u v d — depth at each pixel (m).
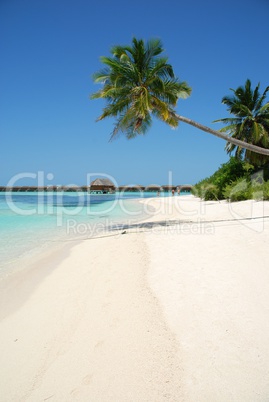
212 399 2.51
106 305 4.48
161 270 5.84
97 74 12.75
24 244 9.84
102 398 2.62
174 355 3.10
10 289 5.48
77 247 9.22
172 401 2.53
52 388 2.81
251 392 2.54
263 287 4.45
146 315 4.01
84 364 3.11
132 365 3.02
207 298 4.30
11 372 3.08
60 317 4.22
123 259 7.11
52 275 6.27
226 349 3.10
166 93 12.61
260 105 26.64
